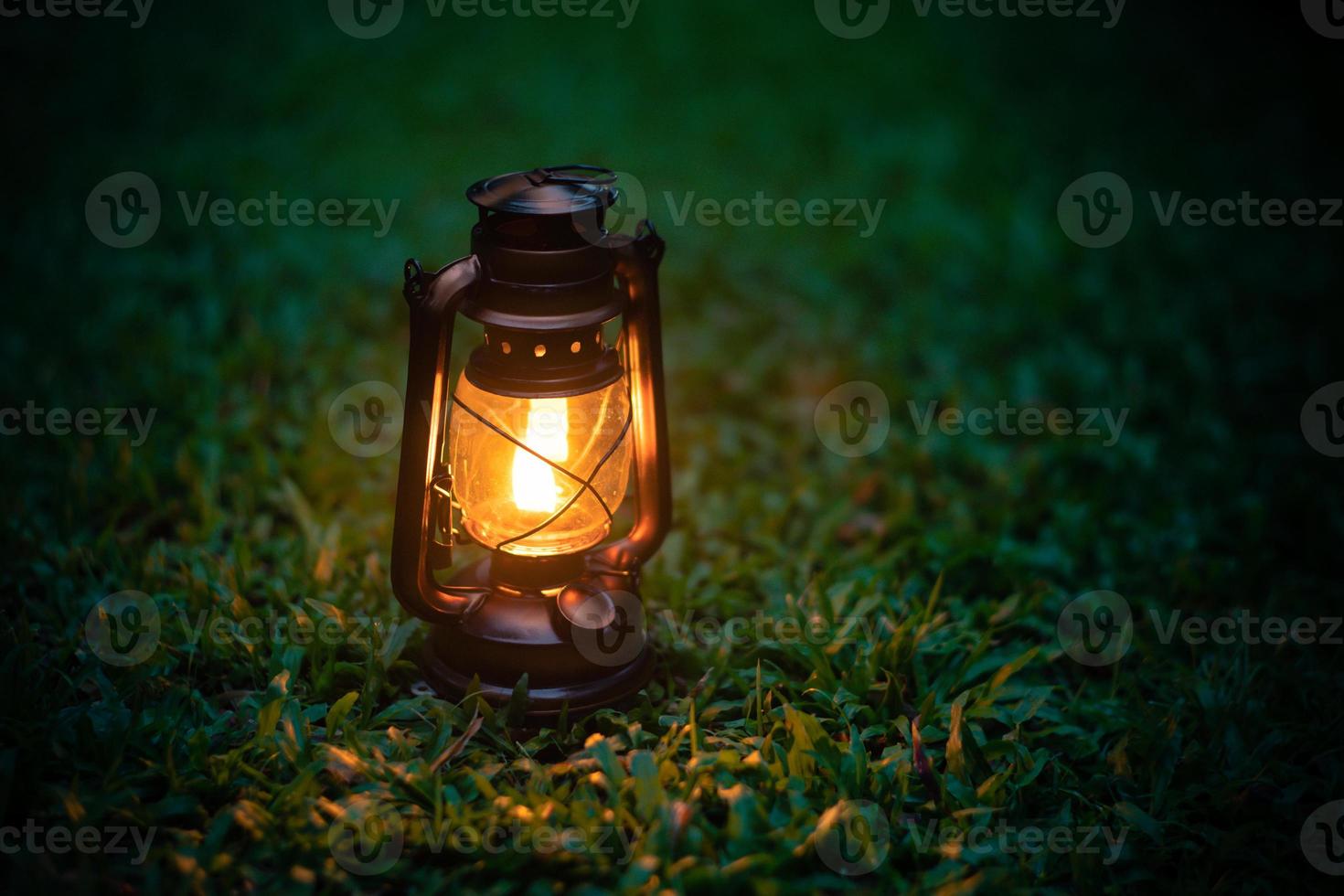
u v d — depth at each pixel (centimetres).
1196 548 425
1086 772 313
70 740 279
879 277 674
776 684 326
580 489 284
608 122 891
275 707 286
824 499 461
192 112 867
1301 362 589
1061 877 271
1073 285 656
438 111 894
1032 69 1055
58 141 792
